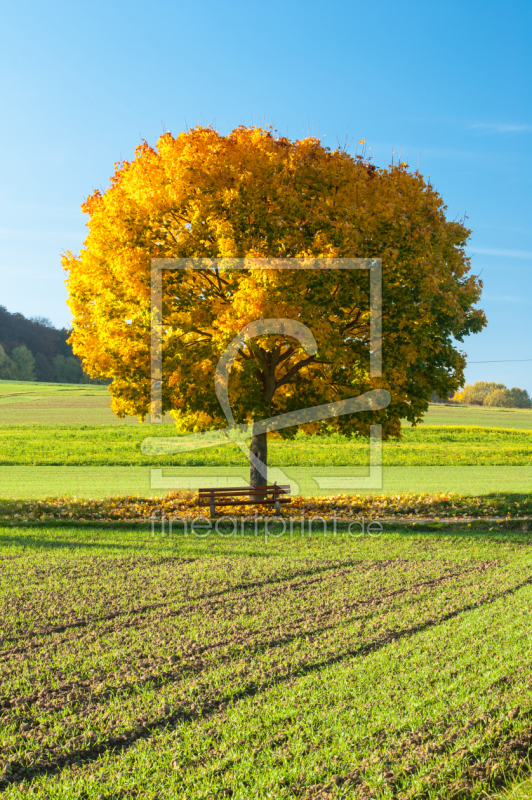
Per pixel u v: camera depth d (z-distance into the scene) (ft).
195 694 15.23
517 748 12.44
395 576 26.23
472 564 28.35
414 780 11.28
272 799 10.89
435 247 41.93
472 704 14.15
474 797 10.96
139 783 11.55
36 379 353.10
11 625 20.39
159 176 39.52
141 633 19.54
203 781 11.52
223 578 26.18
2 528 38.86
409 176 43.06
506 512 42.55
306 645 18.28
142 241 39.14
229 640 18.81
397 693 14.84
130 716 14.19
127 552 31.50
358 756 12.23
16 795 11.23
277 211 38.93
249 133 41.06
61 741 13.25
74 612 21.81
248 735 13.15
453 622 20.06
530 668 16.06
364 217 38.40
